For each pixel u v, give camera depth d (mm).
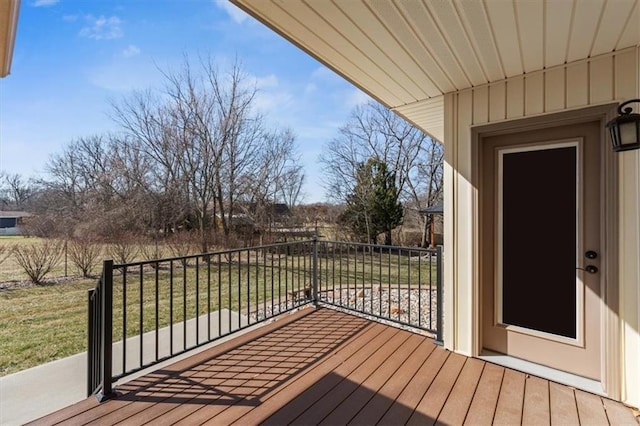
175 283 7043
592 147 2229
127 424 1759
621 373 1998
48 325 4402
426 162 13109
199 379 2238
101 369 2084
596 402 1982
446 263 2764
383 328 3211
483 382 2203
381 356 2598
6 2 1496
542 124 2338
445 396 2039
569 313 2326
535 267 2471
